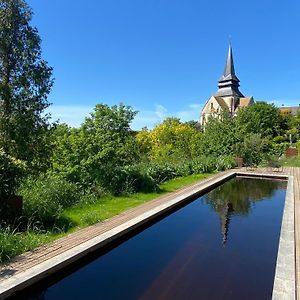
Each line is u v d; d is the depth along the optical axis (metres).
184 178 13.21
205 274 4.68
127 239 5.86
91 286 4.29
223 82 64.44
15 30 5.96
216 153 19.97
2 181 5.17
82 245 4.79
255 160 20.45
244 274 4.70
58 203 6.81
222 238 6.48
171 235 6.64
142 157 16.11
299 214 6.80
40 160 6.52
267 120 40.22
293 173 16.03
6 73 6.00
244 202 10.30
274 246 6.00
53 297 3.97
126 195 8.84
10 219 5.34
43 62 6.29
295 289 3.48
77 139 8.52
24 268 3.96
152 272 4.74
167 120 29.86
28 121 5.99
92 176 8.55
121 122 10.79
